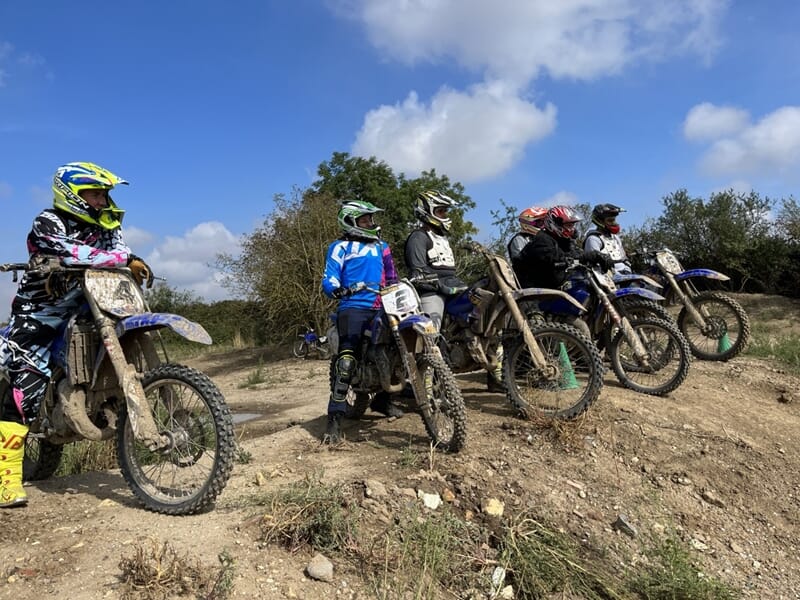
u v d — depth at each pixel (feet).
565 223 21.71
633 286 24.88
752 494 16.89
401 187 68.80
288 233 55.01
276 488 13.91
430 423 16.70
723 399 22.45
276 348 60.75
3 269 13.26
